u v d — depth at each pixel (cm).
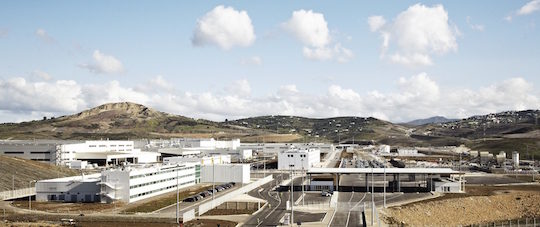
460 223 14738
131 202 15550
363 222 12138
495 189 19188
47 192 16162
